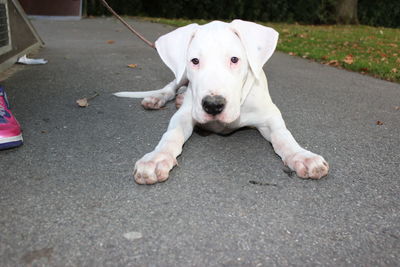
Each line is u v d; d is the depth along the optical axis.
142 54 1.85
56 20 3.53
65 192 0.60
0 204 0.57
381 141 0.87
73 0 3.75
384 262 0.47
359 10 5.69
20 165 0.69
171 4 4.95
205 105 0.64
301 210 0.58
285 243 0.50
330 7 5.31
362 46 2.52
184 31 0.72
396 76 1.57
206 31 0.70
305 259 0.47
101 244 0.49
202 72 0.66
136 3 4.87
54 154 0.74
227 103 0.64
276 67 1.76
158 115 0.99
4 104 0.79
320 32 3.53
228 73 0.66
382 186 0.66
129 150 0.77
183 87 1.10
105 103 1.07
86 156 0.74
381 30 4.12
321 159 0.66
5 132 0.73
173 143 0.70
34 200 0.58
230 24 0.72
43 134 0.83
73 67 1.49
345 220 0.56
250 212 0.57
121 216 0.55
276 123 0.78
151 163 0.63
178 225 0.53
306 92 1.30
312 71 1.70
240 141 0.83
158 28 3.13
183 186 0.63
